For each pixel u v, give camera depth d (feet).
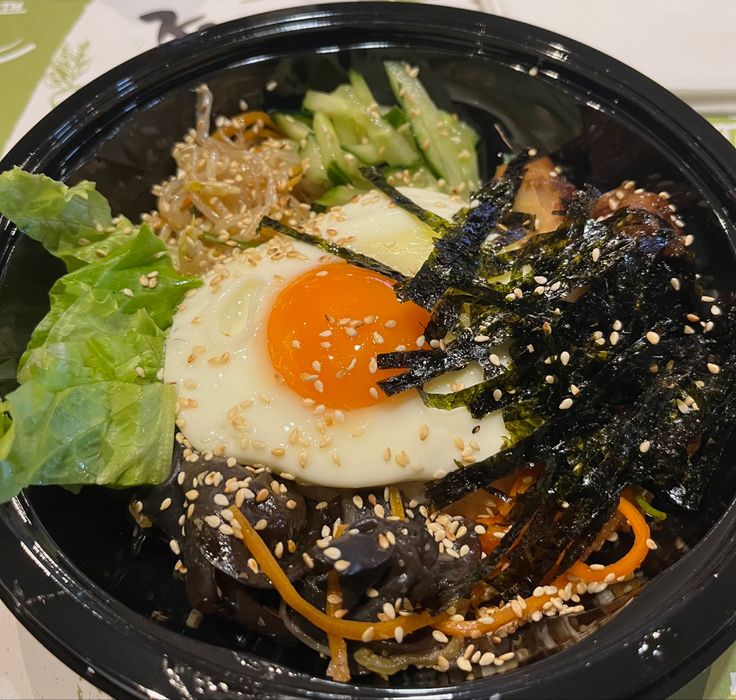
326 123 0.81
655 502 0.60
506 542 0.56
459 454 0.59
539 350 0.60
